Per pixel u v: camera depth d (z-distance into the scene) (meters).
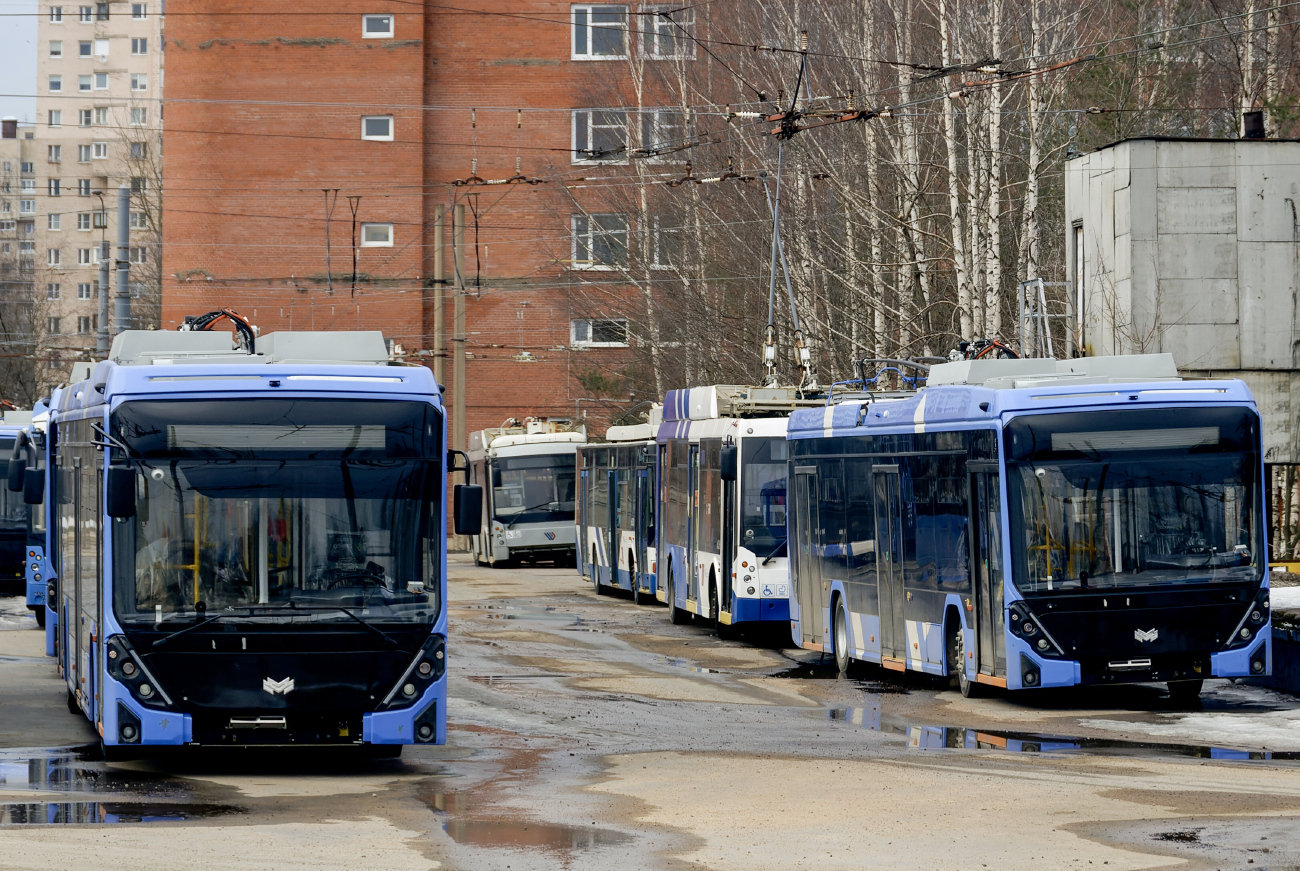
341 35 104.06
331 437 22.95
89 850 16.77
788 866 16.19
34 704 31.95
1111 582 30.88
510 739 27.66
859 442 38.44
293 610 22.44
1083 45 68.69
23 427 63.38
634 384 95.44
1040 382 32.56
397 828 18.53
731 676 38.69
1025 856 16.53
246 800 20.86
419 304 104.56
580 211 99.62
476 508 23.36
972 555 32.38
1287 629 33.81
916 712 31.52
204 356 25.34
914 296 74.94
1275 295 50.56
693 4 90.25
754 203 82.12
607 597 67.06
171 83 104.38
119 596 22.31
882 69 73.00
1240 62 76.62
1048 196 79.00
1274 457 50.38
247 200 104.00
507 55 105.25
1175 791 20.92
